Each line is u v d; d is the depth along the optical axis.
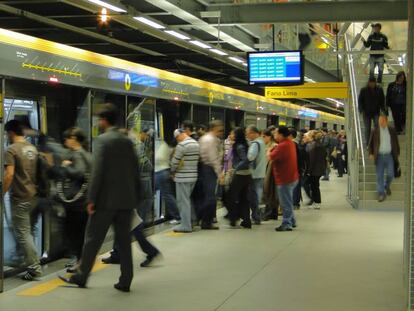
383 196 13.34
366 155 14.53
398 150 13.34
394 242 9.19
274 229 10.48
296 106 25.41
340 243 9.11
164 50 14.51
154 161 10.70
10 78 6.46
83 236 7.11
